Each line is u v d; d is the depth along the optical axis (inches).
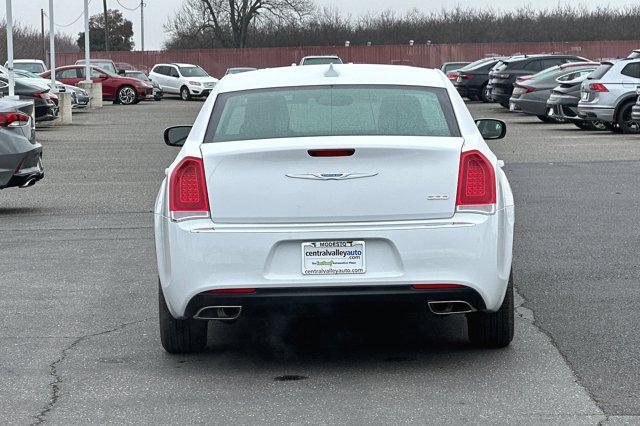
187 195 242.8
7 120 528.7
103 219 522.9
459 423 209.2
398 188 239.5
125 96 2015.3
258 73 285.3
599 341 272.2
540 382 237.1
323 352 269.0
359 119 255.1
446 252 238.4
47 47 4338.1
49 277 374.6
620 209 524.4
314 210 239.3
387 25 3698.3
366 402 224.5
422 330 290.5
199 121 261.9
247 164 240.5
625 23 3563.0
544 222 485.1
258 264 237.9
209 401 227.8
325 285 238.1
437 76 278.8
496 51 2842.0
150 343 280.8
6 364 261.3
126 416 218.4
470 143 246.7
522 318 299.0
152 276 374.6
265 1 3713.1
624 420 209.3
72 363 261.4
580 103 1068.5
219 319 246.4
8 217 534.6
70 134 1178.6
